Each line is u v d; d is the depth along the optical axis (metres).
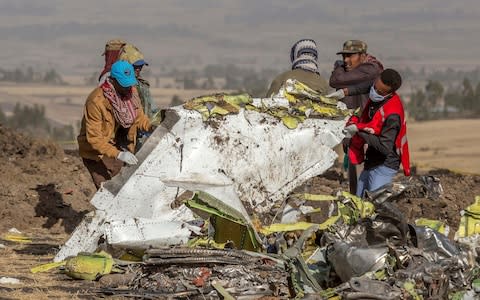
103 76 16.80
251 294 11.92
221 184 13.83
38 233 18.11
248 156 14.77
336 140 15.45
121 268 13.30
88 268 13.16
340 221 13.02
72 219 19.00
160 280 12.48
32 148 24.59
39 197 19.62
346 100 18.11
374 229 12.15
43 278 13.38
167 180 14.15
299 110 15.38
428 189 14.80
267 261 12.71
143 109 17.00
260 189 14.93
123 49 16.80
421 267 11.57
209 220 13.90
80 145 15.94
